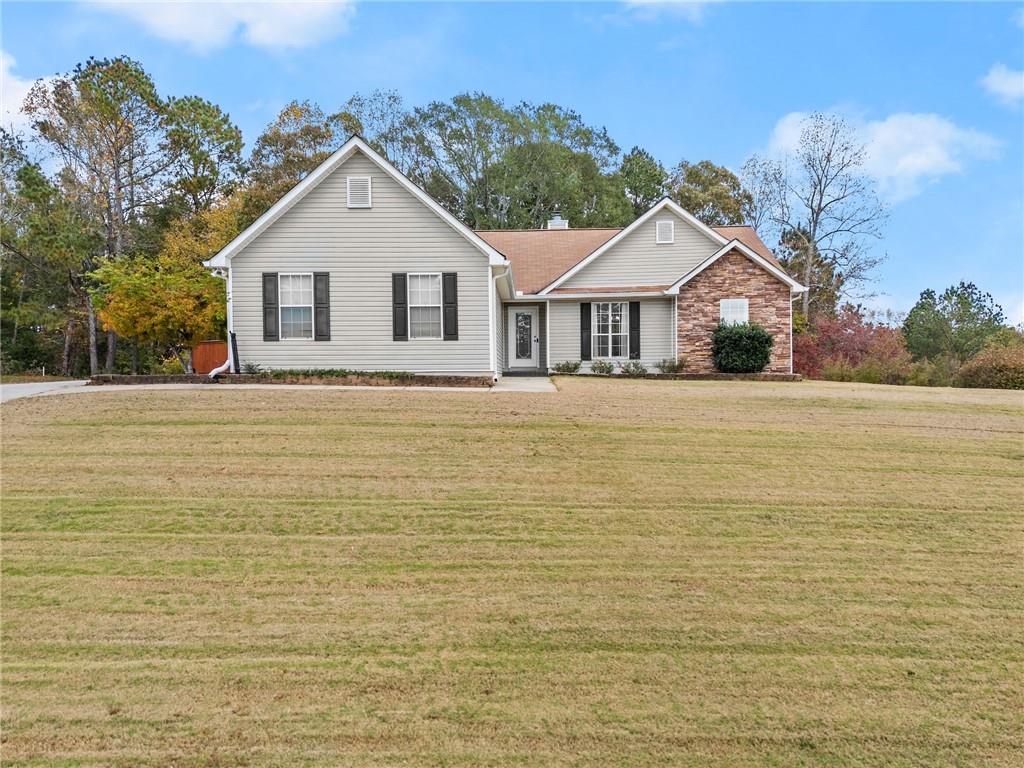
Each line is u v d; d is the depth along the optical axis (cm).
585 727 482
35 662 548
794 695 518
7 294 3591
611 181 4972
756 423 1296
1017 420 1371
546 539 779
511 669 545
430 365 1777
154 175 3544
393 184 1767
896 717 497
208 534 782
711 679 536
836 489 950
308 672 539
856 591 674
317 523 812
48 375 3619
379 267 1769
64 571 697
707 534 799
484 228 4675
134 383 1714
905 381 2694
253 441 1112
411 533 789
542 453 1074
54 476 955
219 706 500
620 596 658
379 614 623
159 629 595
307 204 1764
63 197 3272
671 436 1184
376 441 1118
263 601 643
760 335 2153
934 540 793
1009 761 457
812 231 3741
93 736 469
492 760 451
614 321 2320
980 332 3741
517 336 2436
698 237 2369
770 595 663
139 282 2061
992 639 595
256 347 1764
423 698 510
